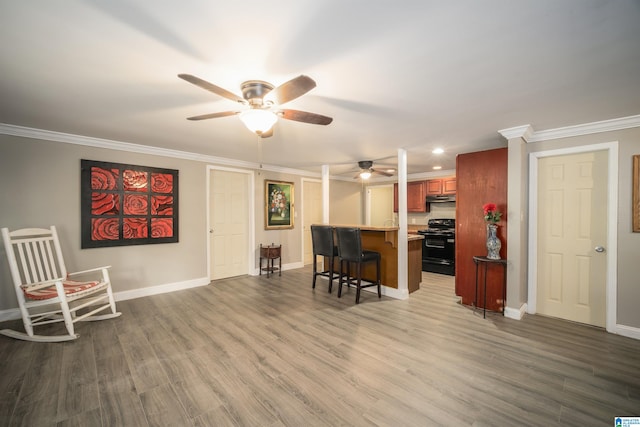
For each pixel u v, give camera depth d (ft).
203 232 14.74
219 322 9.75
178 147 12.69
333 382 6.32
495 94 6.77
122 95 6.84
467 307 11.34
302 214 20.01
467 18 4.04
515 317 10.05
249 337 8.59
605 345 8.07
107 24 4.20
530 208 10.52
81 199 11.10
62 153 10.71
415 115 8.27
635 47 4.74
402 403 5.63
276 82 6.07
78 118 8.63
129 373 6.66
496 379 6.43
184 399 5.74
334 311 10.85
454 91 6.59
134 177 12.39
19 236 9.71
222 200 16.12
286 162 16.56
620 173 8.81
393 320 9.96
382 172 16.72
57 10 3.86
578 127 9.32
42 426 5.01
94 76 5.87
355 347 7.95
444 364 7.07
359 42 4.65
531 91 6.59
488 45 4.73
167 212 13.38
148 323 9.65
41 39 4.56
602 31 4.32
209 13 3.96
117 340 8.36
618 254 8.86
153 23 4.18
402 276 12.44
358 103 7.32
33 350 7.75
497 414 5.32
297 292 13.47
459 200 11.83
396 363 7.11
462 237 11.78
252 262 17.01
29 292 8.47
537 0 3.68
